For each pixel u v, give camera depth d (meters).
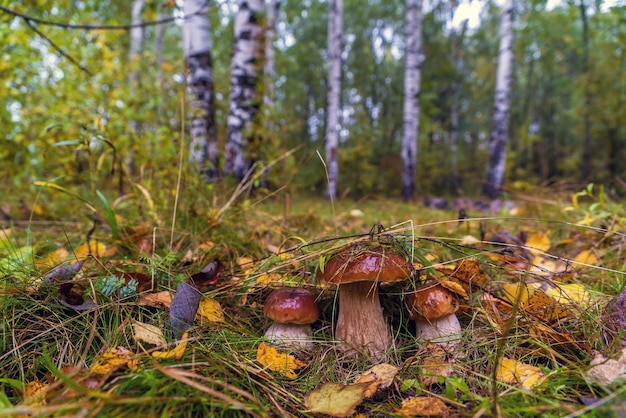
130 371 0.30
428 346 0.38
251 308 0.48
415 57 2.97
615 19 2.69
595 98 3.50
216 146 1.22
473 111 6.48
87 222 0.75
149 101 1.17
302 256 0.47
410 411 0.31
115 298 0.40
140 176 0.84
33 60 1.14
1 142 1.06
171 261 0.50
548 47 4.26
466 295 0.41
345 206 1.77
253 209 0.83
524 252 0.66
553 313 0.42
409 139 2.97
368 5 5.44
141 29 2.57
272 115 1.62
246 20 1.54
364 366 0.39
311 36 5.58
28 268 0.45
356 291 0.41
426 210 1.70
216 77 1.96
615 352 0.34
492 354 0.36
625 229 0.66
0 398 0.28
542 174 5.48
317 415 0.31
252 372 0.34
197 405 0.29
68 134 0.99
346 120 5.50
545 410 0.29
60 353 0.35
